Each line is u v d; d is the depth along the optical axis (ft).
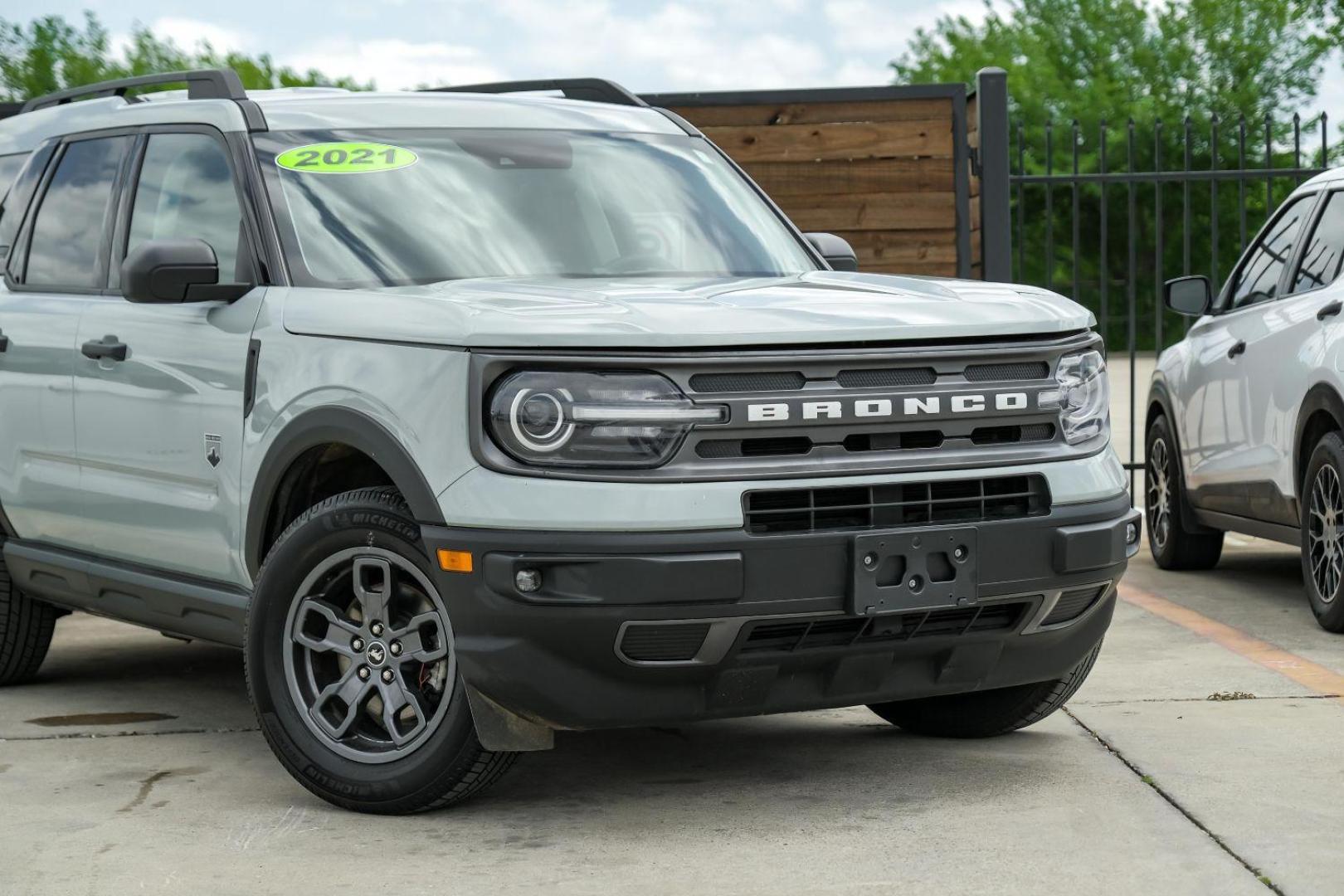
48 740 17.93
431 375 13.70
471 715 13.87
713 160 19.53
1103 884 12.37
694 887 12.45
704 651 13.30
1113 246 121.19
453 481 13.43
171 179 18.08
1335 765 15.76
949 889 12.29
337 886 12.65
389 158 17.21
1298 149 33.86
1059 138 123.44
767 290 15.23
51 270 19.76
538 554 13.05
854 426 13.62
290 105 17.87
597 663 13.23
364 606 14.53
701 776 15.79
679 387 13.28
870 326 13.80
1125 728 17.44
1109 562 14.57
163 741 17.79
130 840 13.98
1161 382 29.63
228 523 15.99
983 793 14.96
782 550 13.23
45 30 178.50
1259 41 153.07
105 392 17.80
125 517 17.69
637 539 13.01
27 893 12.62
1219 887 12.27
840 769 15.97
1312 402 23.61
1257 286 26.84
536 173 17.67
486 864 13.11
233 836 14.03
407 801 14.34
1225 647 22.02
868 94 33.09
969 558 13.83
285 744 14.93
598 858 13.23
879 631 13.85
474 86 22.33
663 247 17.47
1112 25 158.61
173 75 19.03
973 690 14.90
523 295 14.58
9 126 22.45
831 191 33.27
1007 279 33.24
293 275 15.83
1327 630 23.04
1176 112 149.59
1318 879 12.41
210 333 16.24
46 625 20.74
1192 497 28.30
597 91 21.53
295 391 14.89
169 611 17.33
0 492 20.02
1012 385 14.26
